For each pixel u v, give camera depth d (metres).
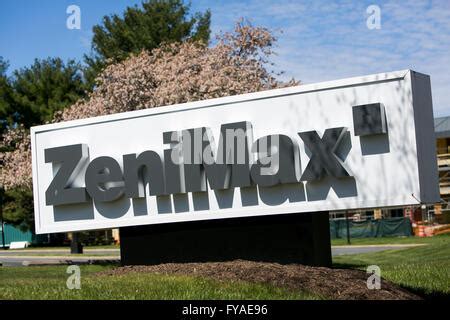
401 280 13.49
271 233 12.49
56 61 48.53
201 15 47.00
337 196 11.68
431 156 11.72
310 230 12.14
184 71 24.55
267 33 26.81
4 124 46.19
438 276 13.95
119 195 13.21
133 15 46.06
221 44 26.03
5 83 47.19
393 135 11.31
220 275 11.32
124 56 44.06
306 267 11.74
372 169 11.44
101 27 46.66
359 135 11.43
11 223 48.09
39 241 52.75
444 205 43.19
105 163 13.36
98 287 10.43
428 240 32.91
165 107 13.09
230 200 12.52
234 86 23.83
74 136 13.91
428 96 11.76
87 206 13.72
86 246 44.97
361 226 41.62
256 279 10.96
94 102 25.70
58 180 13.73
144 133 13.27
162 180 12.88
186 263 12.88
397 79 11.32
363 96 11.55
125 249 13.85
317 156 11.68
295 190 12.02
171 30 45.47
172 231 13.41
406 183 11.20
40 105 46.72
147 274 11.86
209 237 13.05
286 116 12.11
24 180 27.88
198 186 12.58
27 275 18.59
